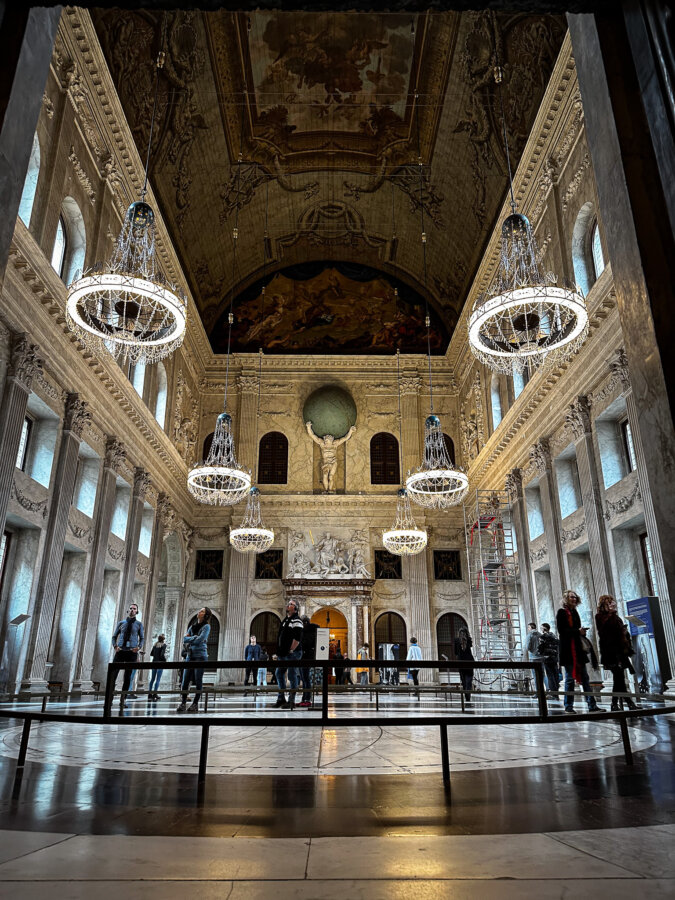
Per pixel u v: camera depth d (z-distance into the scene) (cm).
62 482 1509
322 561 2694
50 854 214
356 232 2953
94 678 1834
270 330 3033
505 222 1340
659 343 183
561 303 1196
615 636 966
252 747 594
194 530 2777
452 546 2778
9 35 199
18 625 1366
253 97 2264
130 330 1297
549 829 254
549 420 1805
